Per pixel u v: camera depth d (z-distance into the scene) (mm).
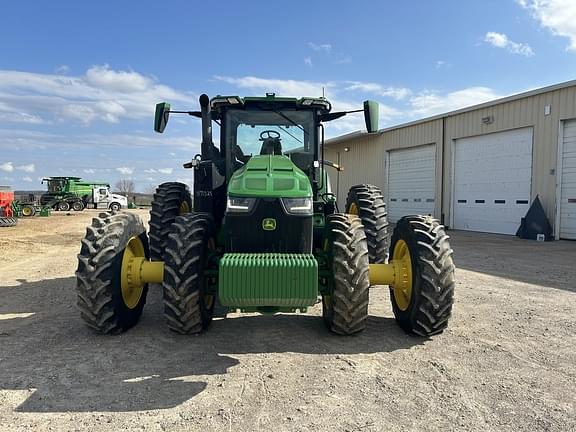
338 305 4043
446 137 18078
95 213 34062
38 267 8562
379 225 6055
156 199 6223
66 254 10594
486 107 16125
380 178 22484
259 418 2801
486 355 3914
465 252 10859
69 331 4473
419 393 3172
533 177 14516
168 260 4047
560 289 6625
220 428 2682
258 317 5004
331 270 4137
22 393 3125
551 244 12617
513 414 2887
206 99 5016
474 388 3264
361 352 3951
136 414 2844
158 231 6047
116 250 4223
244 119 5406
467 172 17203
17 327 4613
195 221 4188
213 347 4043
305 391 3180
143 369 3543
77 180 39469
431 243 4180
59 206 37531
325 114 5586
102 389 3195
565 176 13656
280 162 4449
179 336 4328
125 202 43188
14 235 15328
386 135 21938
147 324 4727
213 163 5215
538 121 14289
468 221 17156
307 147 5441
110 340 4207
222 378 3389
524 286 6836
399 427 2717
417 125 19719
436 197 18672
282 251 3977
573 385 3334
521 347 4129
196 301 4059
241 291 3504
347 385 3283
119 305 4238
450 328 4672
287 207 3928
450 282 4129
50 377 3385
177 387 3230
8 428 2662
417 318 4191
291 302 3553
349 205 6797
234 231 3975
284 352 3936
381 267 4383
